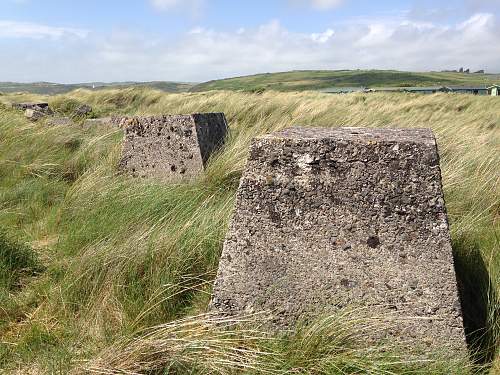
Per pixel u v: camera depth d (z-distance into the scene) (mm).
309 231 2518
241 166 4996
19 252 3473
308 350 2283
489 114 12055
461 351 2357
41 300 3084
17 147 6477
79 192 4695
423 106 14453
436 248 2375
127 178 5309
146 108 14977
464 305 2803
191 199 4246
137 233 3434
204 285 3109
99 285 3029
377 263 2438
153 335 2373
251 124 10297
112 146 6609
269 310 2570
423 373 2246
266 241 2574
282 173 2551
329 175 2490
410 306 2408
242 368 2246
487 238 3695
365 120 8672
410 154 2406
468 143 6168
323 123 8516
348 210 2467
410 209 2398
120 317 2791
